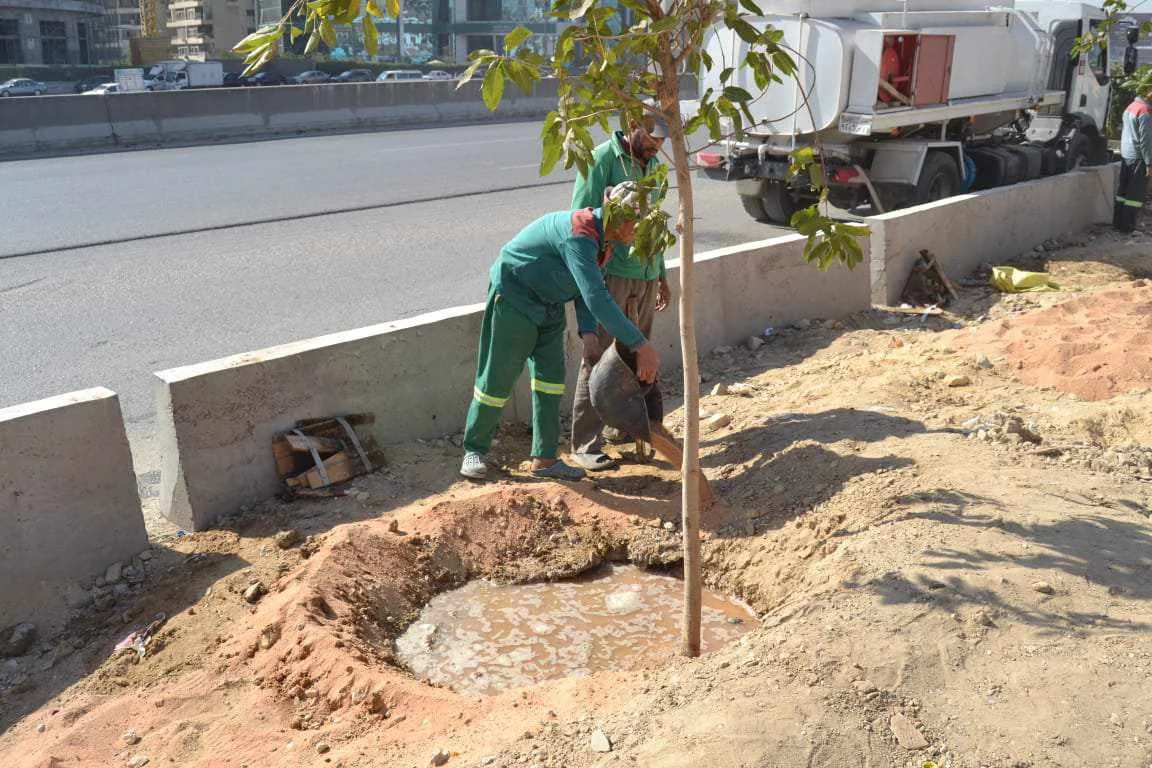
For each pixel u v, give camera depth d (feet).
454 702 11.75
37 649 13.88
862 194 40.29
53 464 14.70
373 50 10.55
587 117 10.47
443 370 19.86
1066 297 29.63
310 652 12.79
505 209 45.32
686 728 10.07
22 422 14.33
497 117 92.07
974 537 13.19
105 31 274.98
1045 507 13.97
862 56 35.60
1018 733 9.75
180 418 16.22
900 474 15.75
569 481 18.28
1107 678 10.30
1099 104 50.11
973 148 43.96
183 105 72.13
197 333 27.55
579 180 17.65
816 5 36.11
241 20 279.28
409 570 15.42
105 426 15.23
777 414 19.90
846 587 12.44
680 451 16.21
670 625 14.47
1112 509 14.07
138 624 14.16
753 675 10.82
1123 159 39.60
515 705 11.56
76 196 48.01
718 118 10.66
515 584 15.76
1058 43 46.93
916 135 40.37
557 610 14.96
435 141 72.64
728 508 16.67
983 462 15.93
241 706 12.17
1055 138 48.73
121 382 23.94
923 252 30.66
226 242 38.58
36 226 41.04
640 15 10.73
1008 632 11.13
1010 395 20.10
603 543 16.44
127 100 69.10
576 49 10.55
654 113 10.82
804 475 16.67
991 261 35.04
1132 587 11.89
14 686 13.08
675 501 17.30
